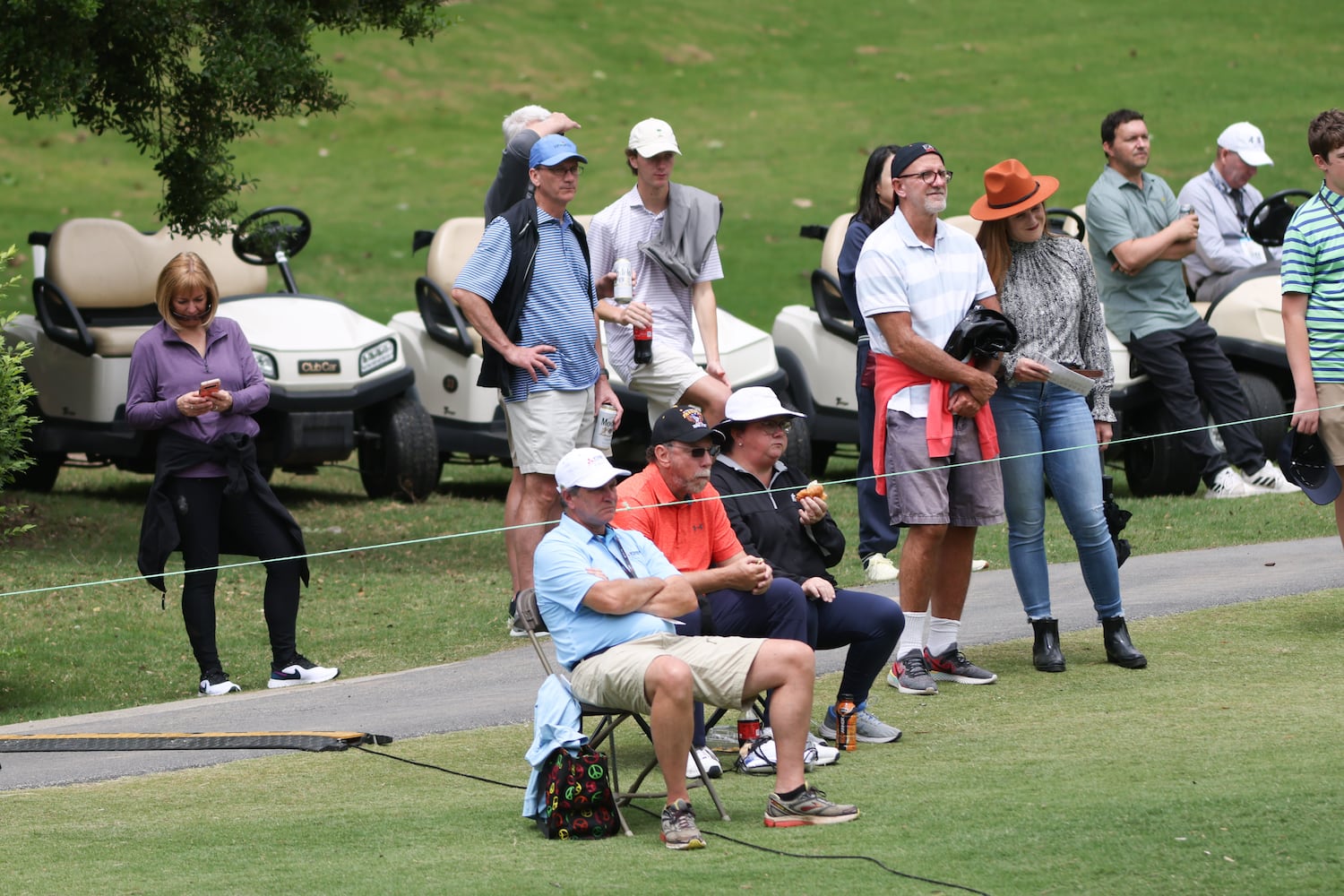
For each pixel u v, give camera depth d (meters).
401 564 31.08
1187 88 90.81
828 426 36.94
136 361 23.02
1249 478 34.22
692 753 15.67
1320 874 12.93
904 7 111.62
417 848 14.85
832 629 17.86
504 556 31.86
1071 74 95.25
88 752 19.30
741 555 17.88
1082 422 20.89
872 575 27.69
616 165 79.62
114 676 24.17
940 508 19.92
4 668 24.45
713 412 25.06
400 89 93.50
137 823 16.11
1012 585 26.94
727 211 73.88
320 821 15.91
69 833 15.80
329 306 36.53
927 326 20.05
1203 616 23.53
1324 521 31.08
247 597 28.77
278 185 79.12
